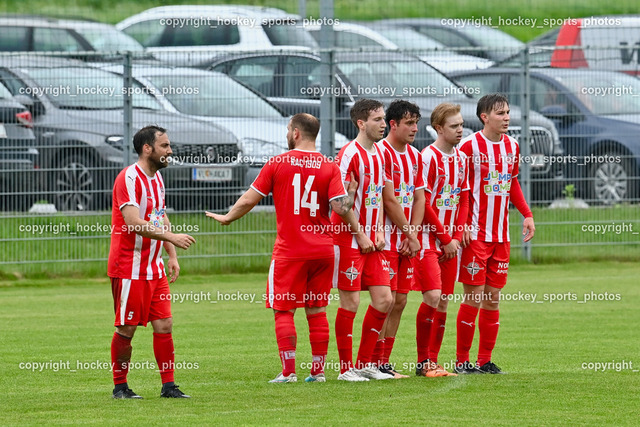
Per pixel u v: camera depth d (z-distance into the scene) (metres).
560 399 26.19
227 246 54.97
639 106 58.78
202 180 54.09
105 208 54.19
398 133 29.92
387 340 30.89
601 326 40.00
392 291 30.45
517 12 111.50
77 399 26.89
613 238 58.38
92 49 75.69
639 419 23.89
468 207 31.14
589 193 58.12
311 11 100.88
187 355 34.31
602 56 61.31
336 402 25.86
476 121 58.88
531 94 58.28
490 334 30.98
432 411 24.69
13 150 53.53
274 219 55.62
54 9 96.94
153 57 55.16
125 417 24.27
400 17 107.25
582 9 112.62
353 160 29.27
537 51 58.19
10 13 94.06
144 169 26.78
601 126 58.19
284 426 23.08
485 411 24.70
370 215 29.44
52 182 53.88
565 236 57.94
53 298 48.12
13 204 53.69
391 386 28.17
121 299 26.47
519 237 57.62
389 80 57.28
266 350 35.31
